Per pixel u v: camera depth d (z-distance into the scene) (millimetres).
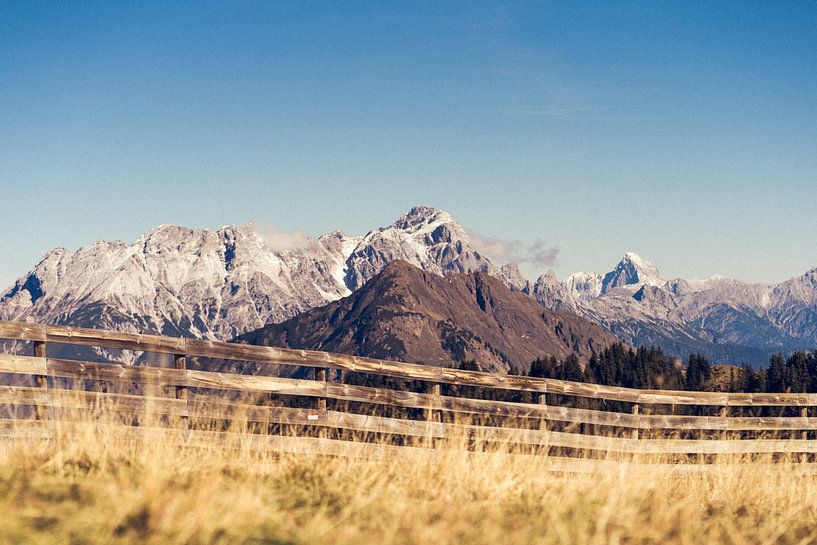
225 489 7672
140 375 12773
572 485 9414
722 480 11281
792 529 8469
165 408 12359
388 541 6574
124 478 7320
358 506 7438
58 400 11328
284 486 8398
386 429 13680
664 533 7660
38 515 6402
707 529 8227
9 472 7547
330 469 9320
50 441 9328
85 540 5977
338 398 13695
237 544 6195
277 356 13398
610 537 7215
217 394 12867
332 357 13695
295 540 6453
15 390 12055
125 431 10227
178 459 8648
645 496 9234
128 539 6027
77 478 7637
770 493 10305
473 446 13352
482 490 8672
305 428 13273
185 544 6055
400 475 9352
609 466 11961
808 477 12602
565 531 7090
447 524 7090
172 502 6484
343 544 6492
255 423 12805
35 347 12539
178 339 12961
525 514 7953
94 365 12688
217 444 10547
